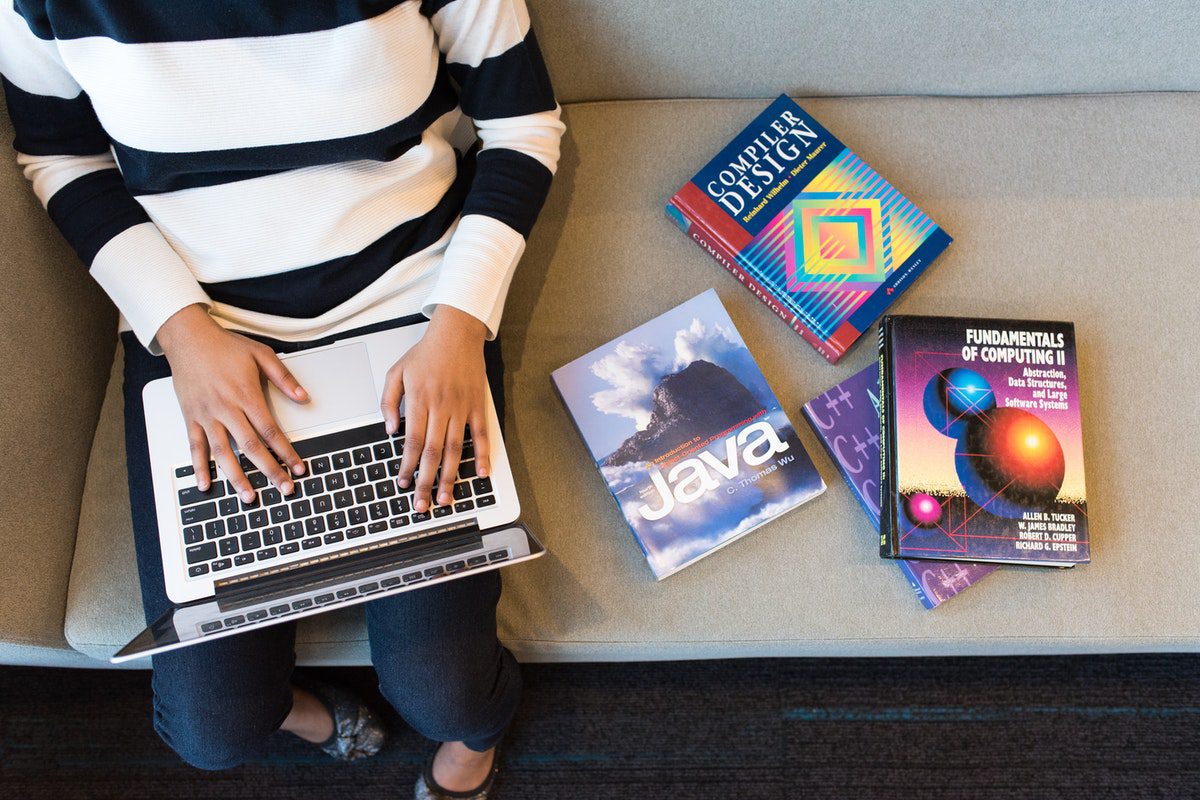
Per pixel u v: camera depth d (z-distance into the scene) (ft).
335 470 2.90
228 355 2.87
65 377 3.32
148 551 3.01
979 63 3.55
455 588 3.01
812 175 3.54
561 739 4.29
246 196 2.83
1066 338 3.32
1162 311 3.47
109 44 2.49
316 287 2.98
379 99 2.66
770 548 3.29
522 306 3.54
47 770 4.27
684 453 3.30
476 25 2.75
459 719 3.14
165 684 2.99
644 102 3.75
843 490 3.36
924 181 3.63
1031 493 3.18
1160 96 3.68
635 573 3.28
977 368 3.29
